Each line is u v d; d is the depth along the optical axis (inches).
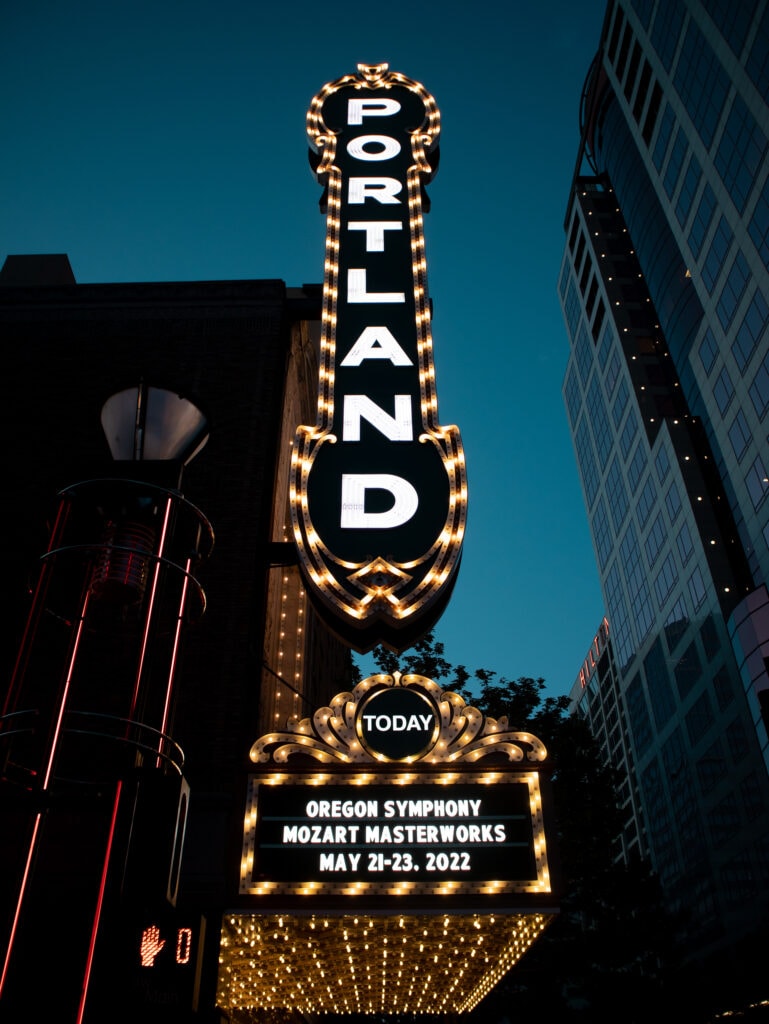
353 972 648.4
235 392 713.0
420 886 424.8
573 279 5556.1
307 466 612.4
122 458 281.1
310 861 434.3
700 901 3494.1
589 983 1218.0
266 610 641.6
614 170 4805.6
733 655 3122.5
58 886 453.4
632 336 4559.5
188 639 572.7
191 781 506.0
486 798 448.8
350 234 786.8
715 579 3334.2
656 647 4077.3
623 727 5733.3
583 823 1101.7
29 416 708.0
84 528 263.7
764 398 2942.9
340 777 457.4
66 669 233.1
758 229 2878.9
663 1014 1254.3
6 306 781.9
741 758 3063.5
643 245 4303.6
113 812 182.2
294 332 843.4
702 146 3294.8
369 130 895.7
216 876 455.8
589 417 5280.5
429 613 560.7
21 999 406.0
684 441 3777.1
